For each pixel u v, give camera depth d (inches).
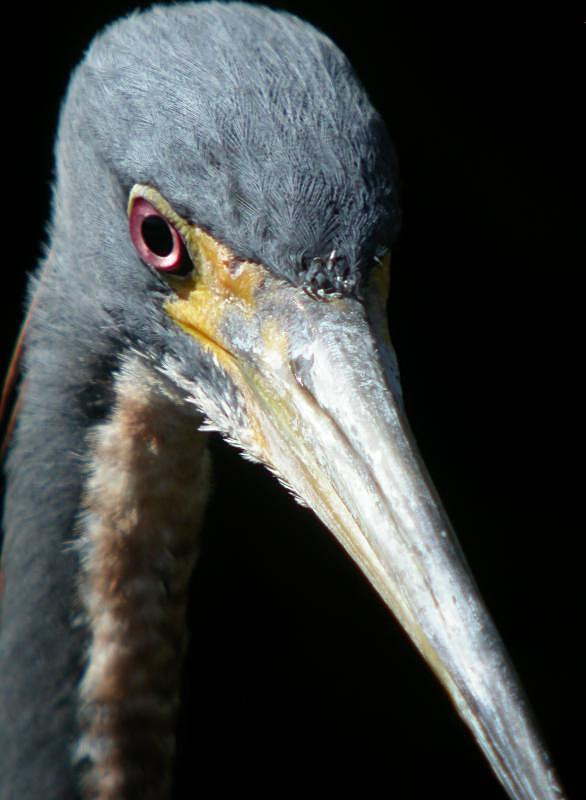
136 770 50.1
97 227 49.6
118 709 50.1
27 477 50.1
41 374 50.1
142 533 50.1
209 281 49.0
